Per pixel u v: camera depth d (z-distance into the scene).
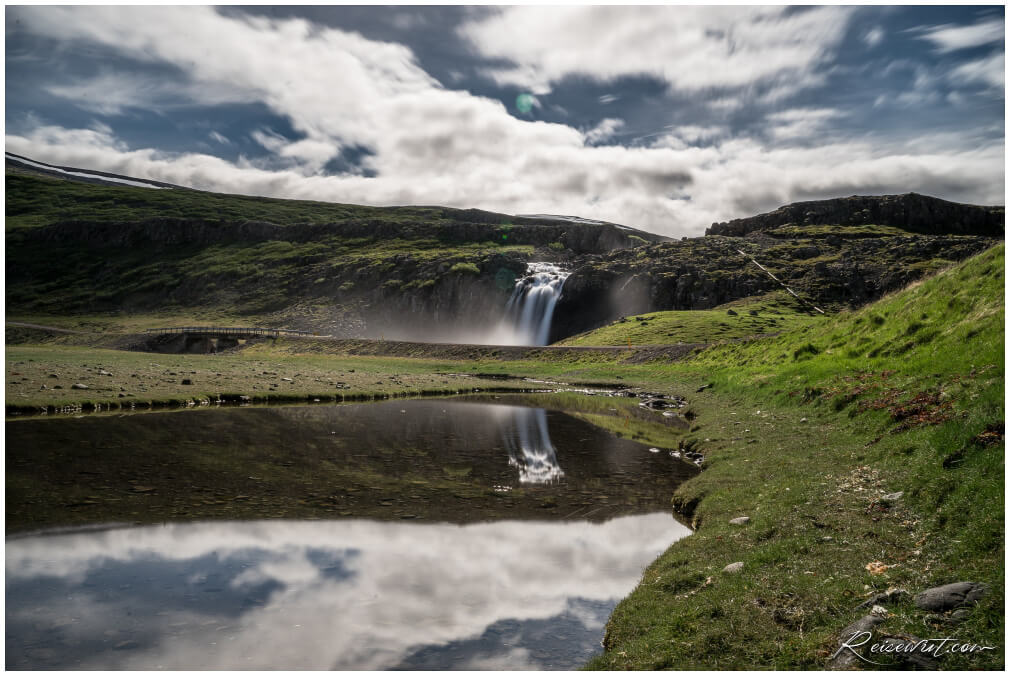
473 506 17.78
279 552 13.70
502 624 10.47
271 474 21.16
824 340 40.50
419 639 9.85
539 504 18.16
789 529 13.01
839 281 159.00
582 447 27.89
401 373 73.50
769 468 18.91
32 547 13.67
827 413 25.25
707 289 157.75
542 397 53.31
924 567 10.10
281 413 37.69
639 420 38.16
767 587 10.28
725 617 9.52
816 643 8.42
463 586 12.05
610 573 12.87
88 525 15.20
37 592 11.34
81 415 33.25
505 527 15.87
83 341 157.88
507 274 191.25
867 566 10.54
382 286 199.50
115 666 8.77
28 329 176.38
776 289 157.50
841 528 12.55
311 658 9.19
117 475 20.20
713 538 13.52
